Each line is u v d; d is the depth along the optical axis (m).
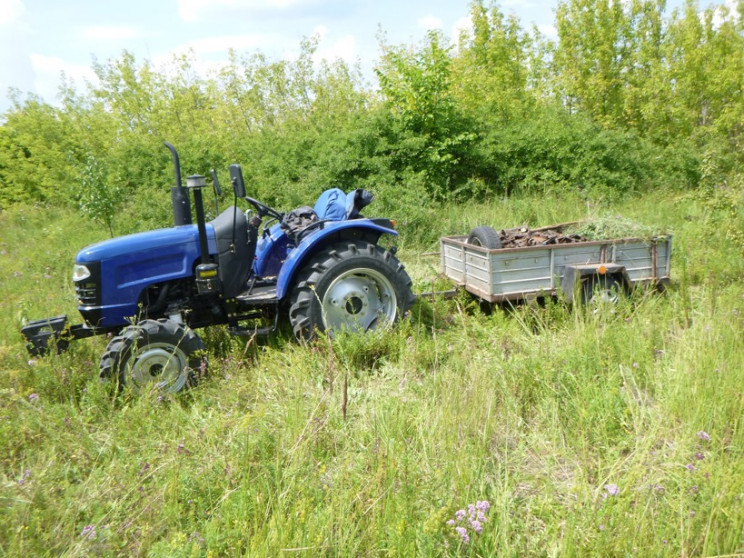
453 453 3.17
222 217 4.88
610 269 5.27
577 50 19.64
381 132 11.31
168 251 4.70
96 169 9.28
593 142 12.20
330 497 2.89
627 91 18.28
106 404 3.96
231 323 4.98
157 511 2.86
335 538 2.56
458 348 4.72
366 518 2.67
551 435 3.53
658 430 3.43
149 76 18.69
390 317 5.08
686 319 4.77
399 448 3.15
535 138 12.12
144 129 18.33
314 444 3.36
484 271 5.34
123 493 3.03
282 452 3.27
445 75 11.66
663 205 9.65
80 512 2.94
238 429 3.54
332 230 4.92
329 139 11.80
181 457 3.23
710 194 7.57
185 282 4.85
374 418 3.61
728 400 3.47
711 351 3.95
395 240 8.24
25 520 2.76
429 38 11.95
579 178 11.59
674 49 18.83
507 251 5.20
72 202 13.09
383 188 9.31
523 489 3.10
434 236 8.48
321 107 19.28
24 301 6.15
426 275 6.78
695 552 2.49
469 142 11.72
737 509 2.56
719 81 17.33
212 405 4.12
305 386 4.24
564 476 3.20
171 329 4.24
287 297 5.06
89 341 5.04
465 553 2.53
